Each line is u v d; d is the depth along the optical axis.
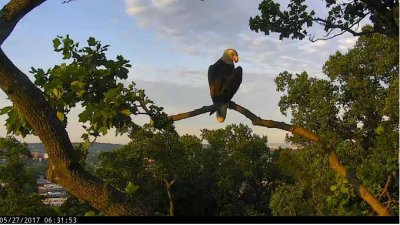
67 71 4.68
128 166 26.34
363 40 20.45
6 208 18.64
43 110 4.57
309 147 20.39
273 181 31.66
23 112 4.56
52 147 4.65
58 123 4.66
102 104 4.41
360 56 20.33
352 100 20.75
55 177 4.84
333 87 20.53
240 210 29.73
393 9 7.41
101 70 4.70
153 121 4.84
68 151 4.72
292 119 21.41
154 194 25.19
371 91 20.12
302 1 8.47
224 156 30.97
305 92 20.69
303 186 19.95
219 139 31.50
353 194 5.31
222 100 5.47
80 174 4.79
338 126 20.28
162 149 26.41
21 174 19.89
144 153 25.73
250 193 31.86
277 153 32.03
